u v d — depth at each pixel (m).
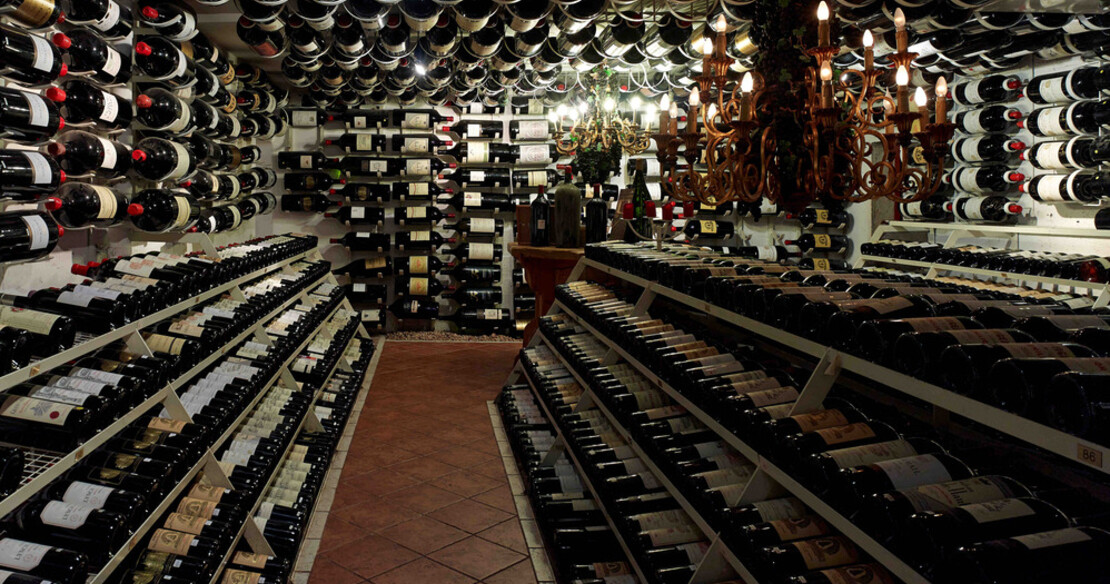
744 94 2.58
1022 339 1.45
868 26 4.07
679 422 2.84
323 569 3.18
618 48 5.05
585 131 6.62
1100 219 5.10
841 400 2.00
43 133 2.32
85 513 1.99
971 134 6.47
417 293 8.71
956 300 1.83
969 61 5.55
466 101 8.23
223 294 4.39
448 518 3.72
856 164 2.69
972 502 1.42
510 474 4.34
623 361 3.81
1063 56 5.70
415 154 8.88
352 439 4.99
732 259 3.30
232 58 6.61
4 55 2.18
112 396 2.12
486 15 3.77
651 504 2.81
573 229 5.95
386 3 3.63
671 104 3.08
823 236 8.96
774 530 1.88
